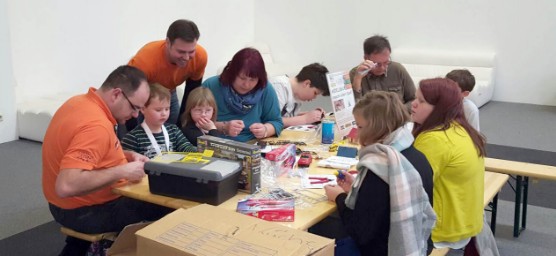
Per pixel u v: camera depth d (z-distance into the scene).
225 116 3.18
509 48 7.74
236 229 1.74
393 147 1.94
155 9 7.20
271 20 9.38
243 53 3.03
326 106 7.29
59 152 2.22
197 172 2.05
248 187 2.18
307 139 3.12
